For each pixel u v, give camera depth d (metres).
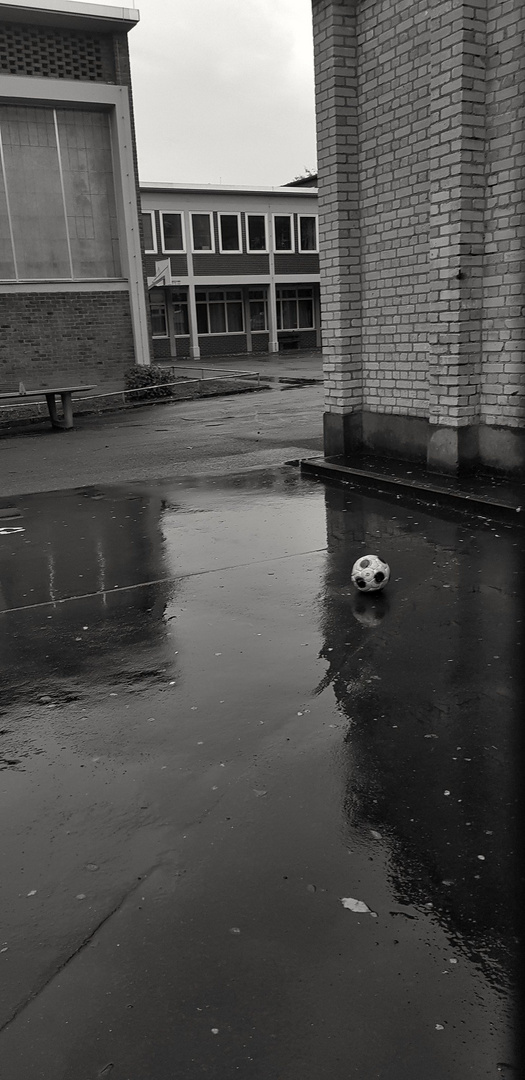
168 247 36.28
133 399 18.84
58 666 4.13
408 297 8.24
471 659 3.91
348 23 8.20
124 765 3.13
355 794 2.84
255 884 2.40
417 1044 1.84
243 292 39.78
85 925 2.28
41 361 18.92
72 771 3.11
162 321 38.38
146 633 4.50
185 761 3.12
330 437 9.59
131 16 17.77
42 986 2.07
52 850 2.63
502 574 5.14
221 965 2.10
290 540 6.24
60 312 18.92
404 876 2.40
